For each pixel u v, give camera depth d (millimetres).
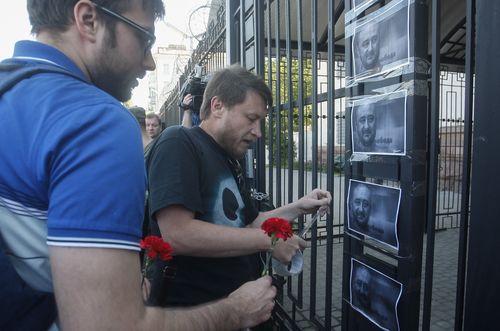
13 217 722
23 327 709
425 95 1406
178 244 1401
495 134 1099
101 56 866
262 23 3006
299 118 2408
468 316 1197
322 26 4906
